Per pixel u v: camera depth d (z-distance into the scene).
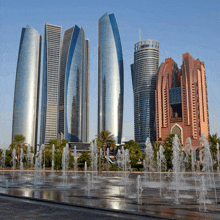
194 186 33.69
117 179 46.09
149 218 14.20
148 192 26.58
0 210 16.06
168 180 43.91
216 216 14.70
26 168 92.38
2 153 94.94
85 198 21.56
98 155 91.38
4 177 50.75
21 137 99.69
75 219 13.68
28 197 20.98
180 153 81.69
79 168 82.31
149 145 69.69
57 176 55.00
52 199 20.48
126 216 14.55
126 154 79.12
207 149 42.81
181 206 18.11
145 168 80.12
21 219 13.62
